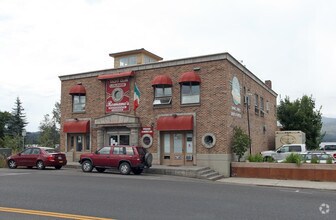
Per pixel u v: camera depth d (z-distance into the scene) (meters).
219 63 22.36
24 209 9.24
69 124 27.62
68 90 28.55
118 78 26.06
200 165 22.34
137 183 15.41
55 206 9.73
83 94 27.70
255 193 13.33
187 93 23.31
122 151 20.53
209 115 22.41
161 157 23.89
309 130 45.16
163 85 24.14
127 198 11.19
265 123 33.19
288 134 33.00
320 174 19.30
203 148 22.39
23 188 13.20
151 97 24.56
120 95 25.95
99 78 26.53
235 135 22.56
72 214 8.64
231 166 21.77
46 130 71.69
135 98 25.12
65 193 12.07
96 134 26.62
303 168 19.73
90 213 8.81
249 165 21.23
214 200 11.19
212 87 22.45
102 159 20.80
